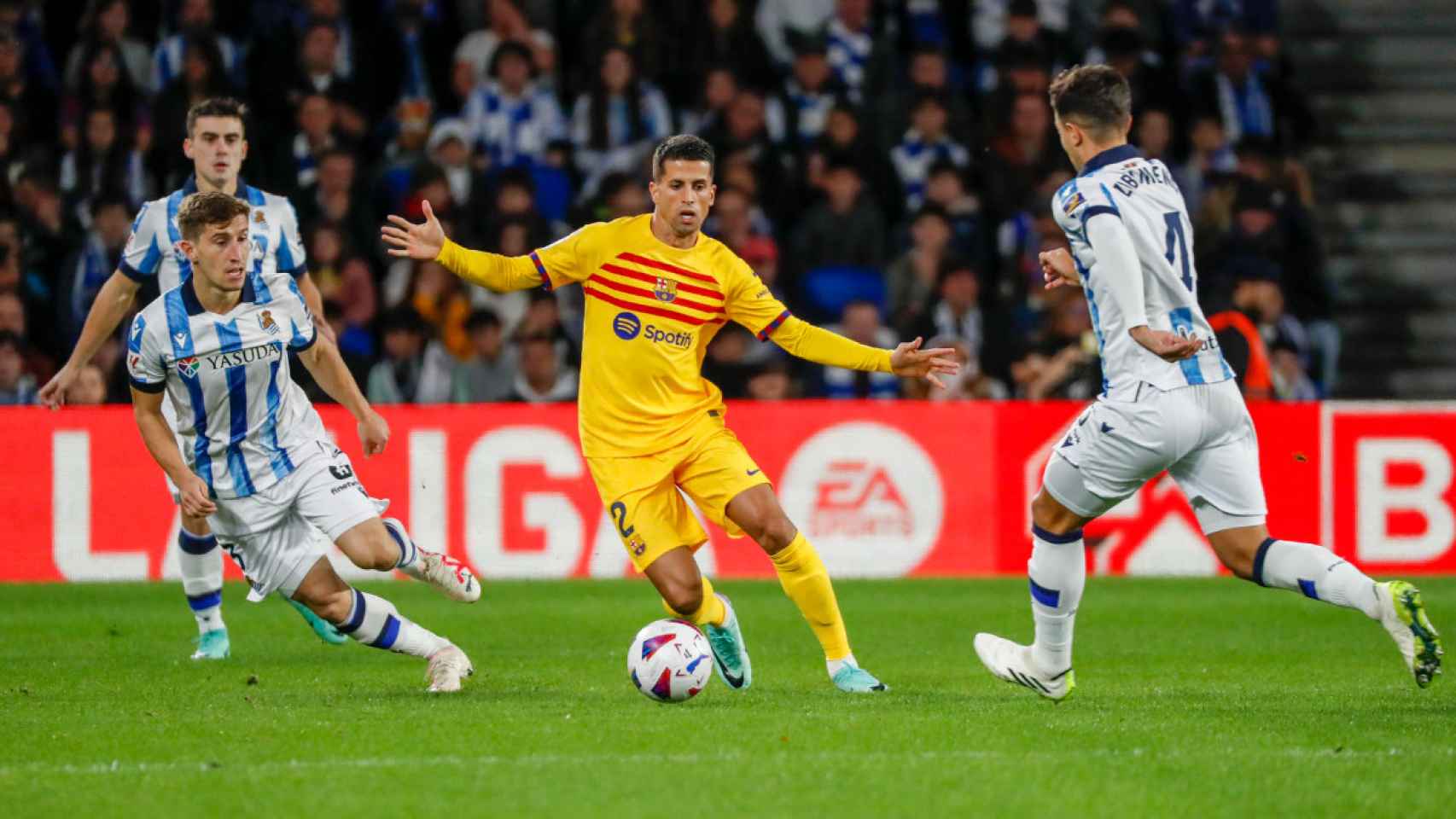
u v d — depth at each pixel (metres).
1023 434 41.44
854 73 54.84
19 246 48.00
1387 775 17.55
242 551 23.36
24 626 32.88
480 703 22.47
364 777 17.48
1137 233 20.34
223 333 22.42
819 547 41.09
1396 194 59.16
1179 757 18.44
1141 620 34.03
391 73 54.38
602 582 40.22
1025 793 16.78
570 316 49.28
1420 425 41.09
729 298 23.66
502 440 40.53
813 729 20.14
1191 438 20.45
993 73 55.84
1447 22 62.41
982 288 51.03
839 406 41.22
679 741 19.41
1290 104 56.09
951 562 41.28
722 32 54.97
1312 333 51.78
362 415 24.33
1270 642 30.75
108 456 39.91
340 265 47.66
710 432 23.64
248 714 21.53
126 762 18.39
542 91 53.53
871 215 50.56
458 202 50.75
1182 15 57.28
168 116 51.41
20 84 52.56
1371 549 41.12
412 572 23.44
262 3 53.66
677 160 23.08
